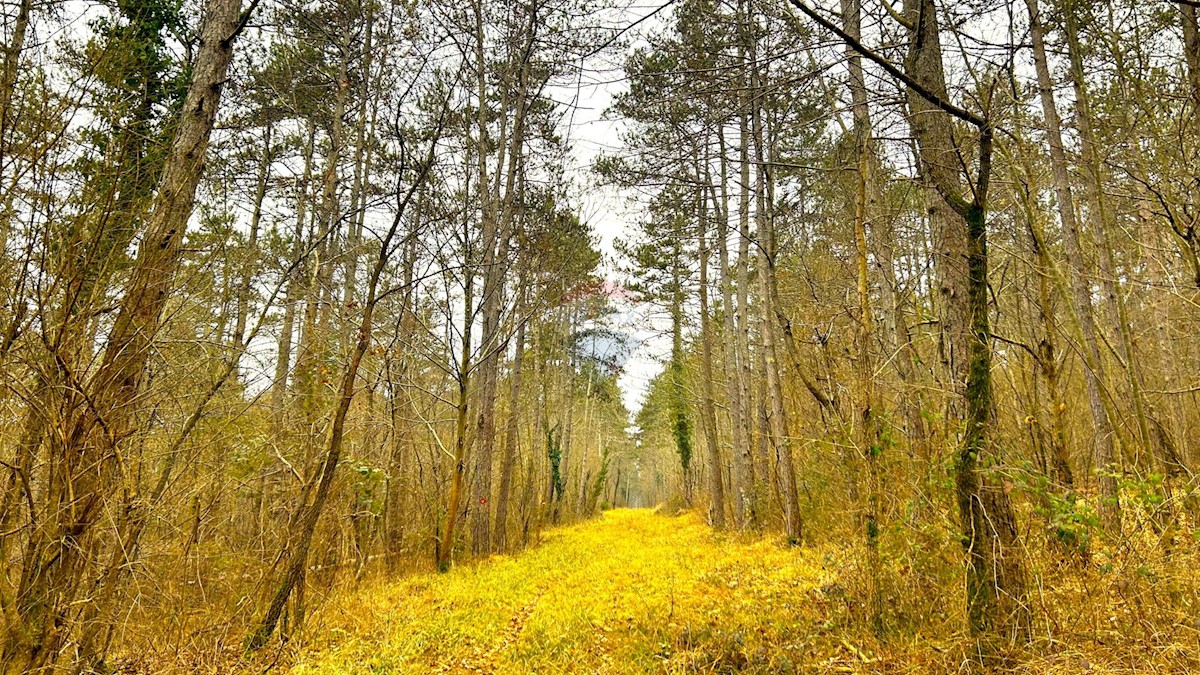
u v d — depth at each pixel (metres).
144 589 5.17
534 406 23.89
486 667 5.72
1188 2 3.11
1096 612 4.10
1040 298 7.41
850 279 10.76
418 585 10.26
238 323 7.16
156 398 5.01
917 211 10.34
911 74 5.10
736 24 6.81
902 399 6.34
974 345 4.30
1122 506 5.24
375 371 11.08
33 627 3.66
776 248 14.42
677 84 6.10
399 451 12.43
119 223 4.17
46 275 3.72
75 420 3.84
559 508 25.94
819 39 5.34
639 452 58.53
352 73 12.62
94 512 3.96
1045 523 4.77
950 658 4.13
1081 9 6.77
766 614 6.17
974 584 4.21
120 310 4.09
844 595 5.55
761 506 14.50
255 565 6.93
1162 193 6.36
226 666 5.40
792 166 6.73
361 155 12.18
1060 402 6.53
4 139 3.63
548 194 14.90
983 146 4.16
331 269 11.44
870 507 5.27
